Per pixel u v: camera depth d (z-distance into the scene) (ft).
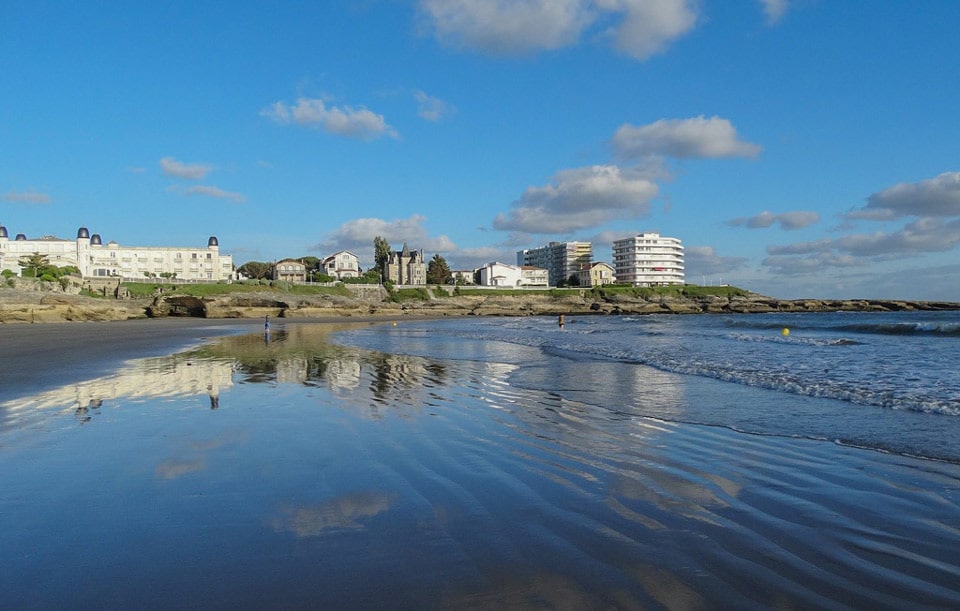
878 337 114.62
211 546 14.46
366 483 19.81
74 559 13.71
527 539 14.90
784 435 27.61
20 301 192.03
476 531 15.46
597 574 12.88
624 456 23.70
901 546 14.56
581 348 86.84
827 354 72.59
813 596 11.94
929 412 32.63
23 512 16.98
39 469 21.52
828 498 18.34
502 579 12.63
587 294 463.83
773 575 12.91
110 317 216.54
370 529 15.61
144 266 361.10
